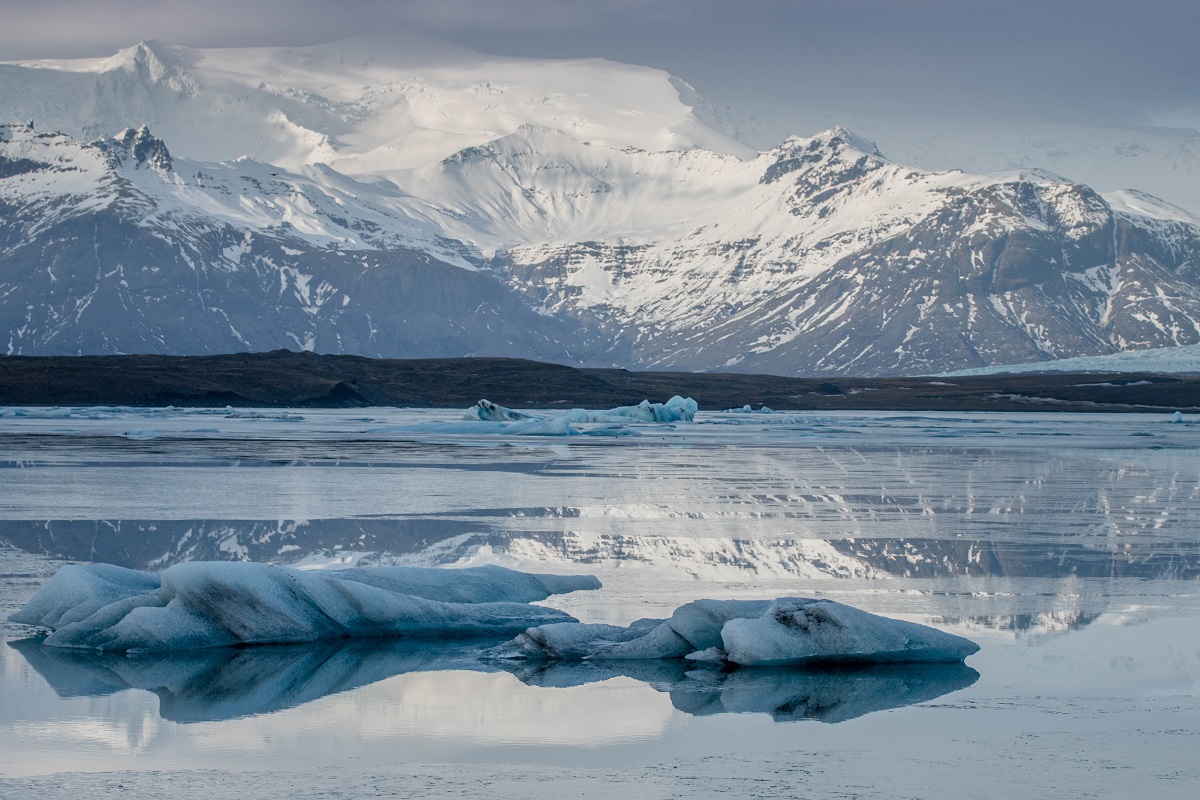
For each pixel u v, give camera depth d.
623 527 26.53
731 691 13.24
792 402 178.00
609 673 14.20
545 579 19.11
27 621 16.80
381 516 28.11
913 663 14.52
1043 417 133.75
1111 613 17.30
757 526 26.94
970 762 10.48
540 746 11.07
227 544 23.19
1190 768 10.30
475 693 13.19
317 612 16.22
